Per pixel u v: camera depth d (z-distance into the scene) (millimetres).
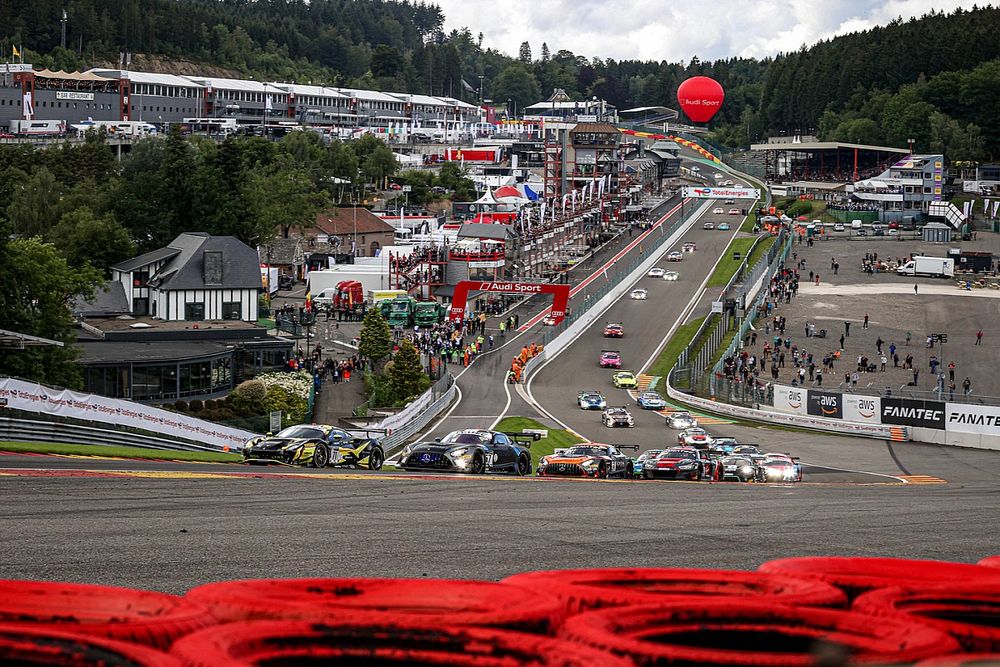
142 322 115062
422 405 93625
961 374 127062
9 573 13531
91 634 5270
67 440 45219
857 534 20469
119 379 91062
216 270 131375
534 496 26719
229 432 64938
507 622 5664
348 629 5281
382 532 18234
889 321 155250
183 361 94375
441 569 14758
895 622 5594
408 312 154875
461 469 40938
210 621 5738
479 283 145000
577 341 146875
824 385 120625
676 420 95562
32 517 18641
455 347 135125
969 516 24891
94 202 182625
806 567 7973
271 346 109375
